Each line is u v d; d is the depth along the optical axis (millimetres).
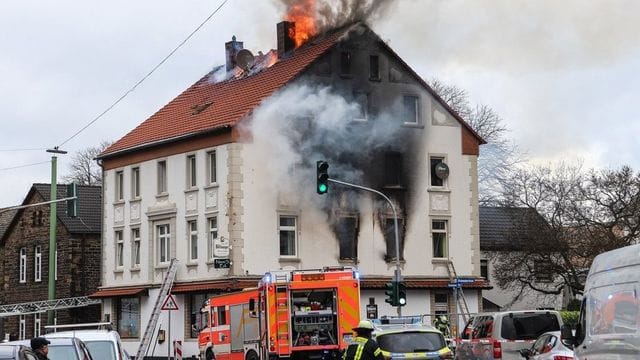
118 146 57688
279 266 49594
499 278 60344
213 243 50562
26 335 64188
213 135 50562
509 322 28344
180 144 52844
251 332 33094
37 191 64688
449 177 53906
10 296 66938
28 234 65500
